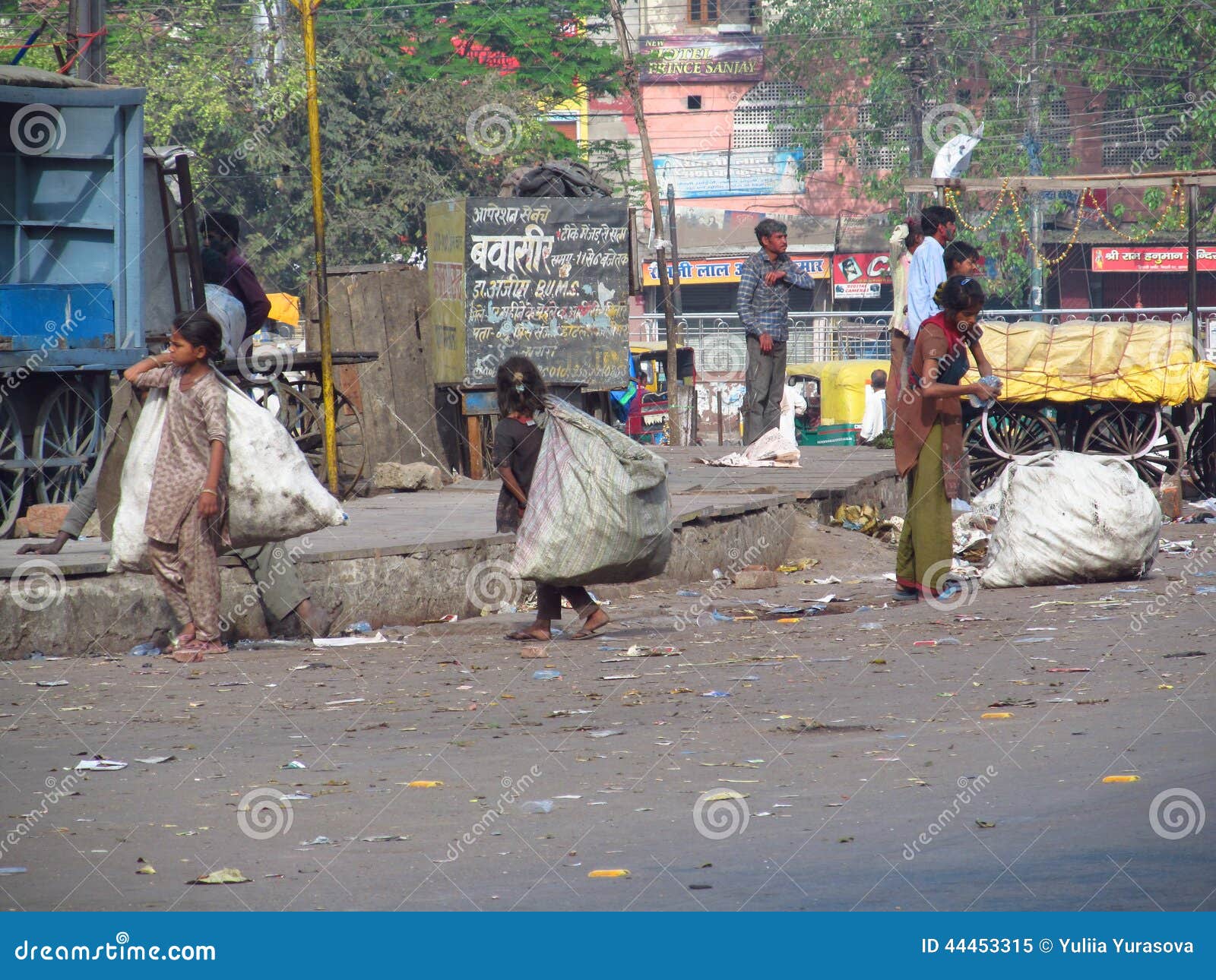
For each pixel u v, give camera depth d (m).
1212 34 65.38
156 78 47.03
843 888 5.88
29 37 25.47
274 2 50.59
